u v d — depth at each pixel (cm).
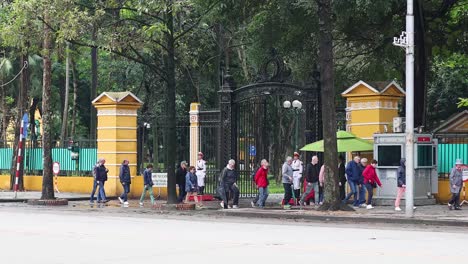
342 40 7019
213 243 3106
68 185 7188
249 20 7225
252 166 6512
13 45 6044
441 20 6725
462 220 4238
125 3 5712
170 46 5678
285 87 5834
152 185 5766
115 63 9562
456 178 4934
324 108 4931
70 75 12056
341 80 7612
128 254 2730
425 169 5262
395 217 4428
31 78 9862
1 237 3341
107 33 5578
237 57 9681
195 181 5625
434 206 5197
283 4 6053
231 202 5728
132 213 5162
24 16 5519
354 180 5225
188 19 6025
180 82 9538
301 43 6900
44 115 6047
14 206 5812
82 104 12556
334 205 4909
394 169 5241
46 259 2605
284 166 5397
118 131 6650
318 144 5491
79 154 7162
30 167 7669
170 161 5719
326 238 3366
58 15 5500
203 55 8631
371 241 3222
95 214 5050
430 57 7062
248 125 6088
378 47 6875
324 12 4906
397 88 5606
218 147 6084
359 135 5603
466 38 6906
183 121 6575
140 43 5647
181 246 2986
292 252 2772
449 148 5375
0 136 9788
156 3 5309
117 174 6631
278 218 4778
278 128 9094
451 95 9156
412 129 4522
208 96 10012
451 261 2509
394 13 6378
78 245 3023
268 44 6712
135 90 9756
